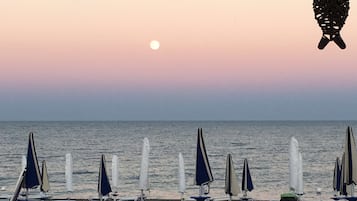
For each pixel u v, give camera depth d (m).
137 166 80.38
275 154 102.56
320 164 83.06
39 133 199.62
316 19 5.50
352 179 22.42
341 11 5.42
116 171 27.58
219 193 50.50
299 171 24.17
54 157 96.31
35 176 25.20
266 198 47.09
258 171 74.62
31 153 25.20
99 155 100.19
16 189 6.22
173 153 104.75
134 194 50.38
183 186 26.59
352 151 22.47
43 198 28.41
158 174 70.38
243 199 29.64
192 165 83.94
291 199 20.14
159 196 48.88
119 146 123.81
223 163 86.44
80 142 139.75
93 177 68.00
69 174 27.75
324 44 5.50
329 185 57.69
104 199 27.98
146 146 25.47
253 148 118.19
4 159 92.06
